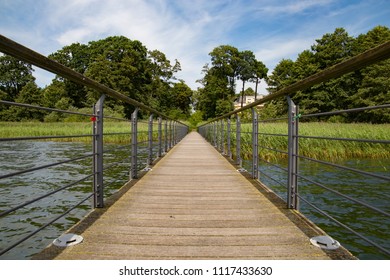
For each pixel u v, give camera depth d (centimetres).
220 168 489
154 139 1282
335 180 553
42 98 4138
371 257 265
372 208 139
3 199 421
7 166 679
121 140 1376
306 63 3344
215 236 196
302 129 1081
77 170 645
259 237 194
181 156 671
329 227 333
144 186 347
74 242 182
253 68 5884
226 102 5131
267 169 688
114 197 294
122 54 4356
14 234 302
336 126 1173
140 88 4400
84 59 4884
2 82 4547
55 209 378
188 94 5859
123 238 191
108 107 3281
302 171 645
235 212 248
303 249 176
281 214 241
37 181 533
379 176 130
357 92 2762
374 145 895
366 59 130
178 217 234
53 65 157
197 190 328
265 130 988
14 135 1577
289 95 252
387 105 128
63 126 1955
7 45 119
